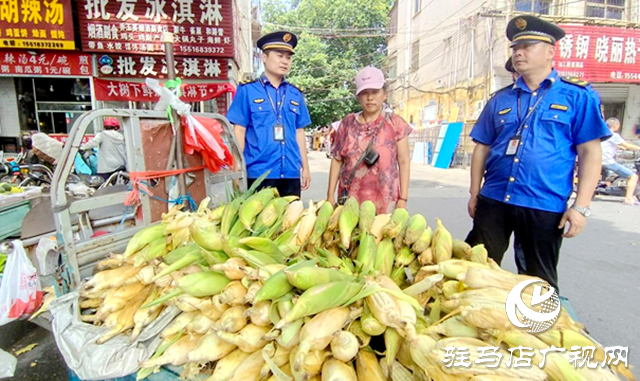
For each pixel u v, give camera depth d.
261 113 3.11
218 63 6.56
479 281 1.17
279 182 3.23
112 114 1.92
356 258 1.53
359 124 2.95
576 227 2.16
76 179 4.61
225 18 6.29
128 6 5.93
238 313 1.18
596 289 3.33
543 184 2.23
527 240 2.36
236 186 2.60
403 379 1.08
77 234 2.28
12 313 2.08
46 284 2.09
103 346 1.37
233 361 1.18
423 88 16.73
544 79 2.24
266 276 1.18
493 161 2.46
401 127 2.90
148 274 1.49
